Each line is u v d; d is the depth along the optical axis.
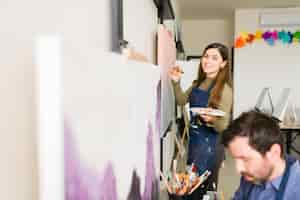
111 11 0.80
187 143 1.90
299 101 5.33
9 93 0.38
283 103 4.77
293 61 5.32
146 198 0.98
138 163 0.85
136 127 0.82
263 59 5.41
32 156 0.38
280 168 0.92
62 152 0.35
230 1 4.83
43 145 0.34
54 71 0.34
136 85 0.82
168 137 2.04
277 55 5.37
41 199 0.34
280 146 0.90
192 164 1.60
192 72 2.62
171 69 2.20
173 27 3.12
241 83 5.48
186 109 2.07
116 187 0.63
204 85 1.91
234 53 5.52
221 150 1.76
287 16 5.26
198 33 6.35
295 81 5.34
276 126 0.92
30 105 0.39
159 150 1.31
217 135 1.75
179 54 4.16
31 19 0.43
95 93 0.50
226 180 3.05
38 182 0.35
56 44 0.34
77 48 0.41
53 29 0.49
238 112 5.48
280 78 5.38
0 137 0.36
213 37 6.31
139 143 0.86
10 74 0.38
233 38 5.97
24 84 0.40
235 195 1.20
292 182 0.91
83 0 0.62
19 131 0.39
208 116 1.73
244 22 5.41
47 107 0.34
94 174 0.49
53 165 0.34
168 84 2.07
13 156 0.38
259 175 0.93
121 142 0.67
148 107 0.99
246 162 0.92
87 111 0.46
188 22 6.34
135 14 1.19
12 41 0.39
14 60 0.39
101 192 0.53
